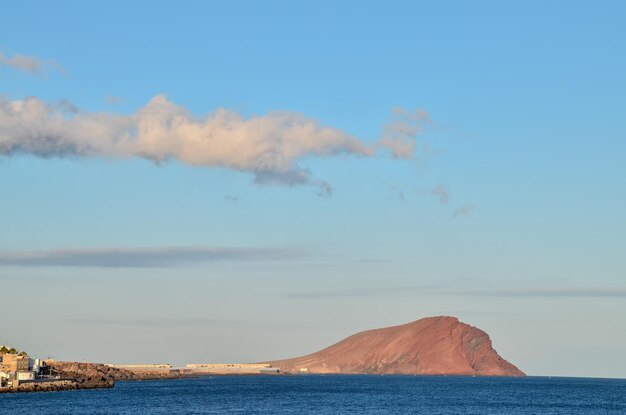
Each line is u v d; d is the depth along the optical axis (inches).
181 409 7805.1
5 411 7081.7
